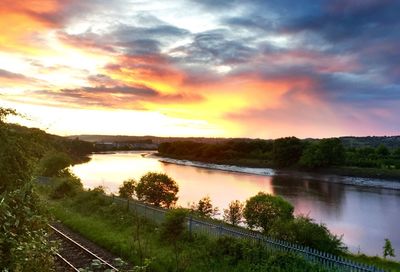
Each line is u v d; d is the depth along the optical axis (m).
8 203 7.38
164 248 20.33
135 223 25.47
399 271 19.22
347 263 15.12
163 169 120.19
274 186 80.00
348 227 41.53
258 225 27.52
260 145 165.88
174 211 22.38
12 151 9.88
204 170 121.75
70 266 17.75
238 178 96.62
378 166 114.38
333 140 116.81
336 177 103.25
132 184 40.81
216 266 17.55
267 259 17.28
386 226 42.03
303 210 51.31
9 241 6.45
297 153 126.19
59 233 24.03
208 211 35.25
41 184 42.53
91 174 93.50
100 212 30.41
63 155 50.75
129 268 17.92
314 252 16.59
